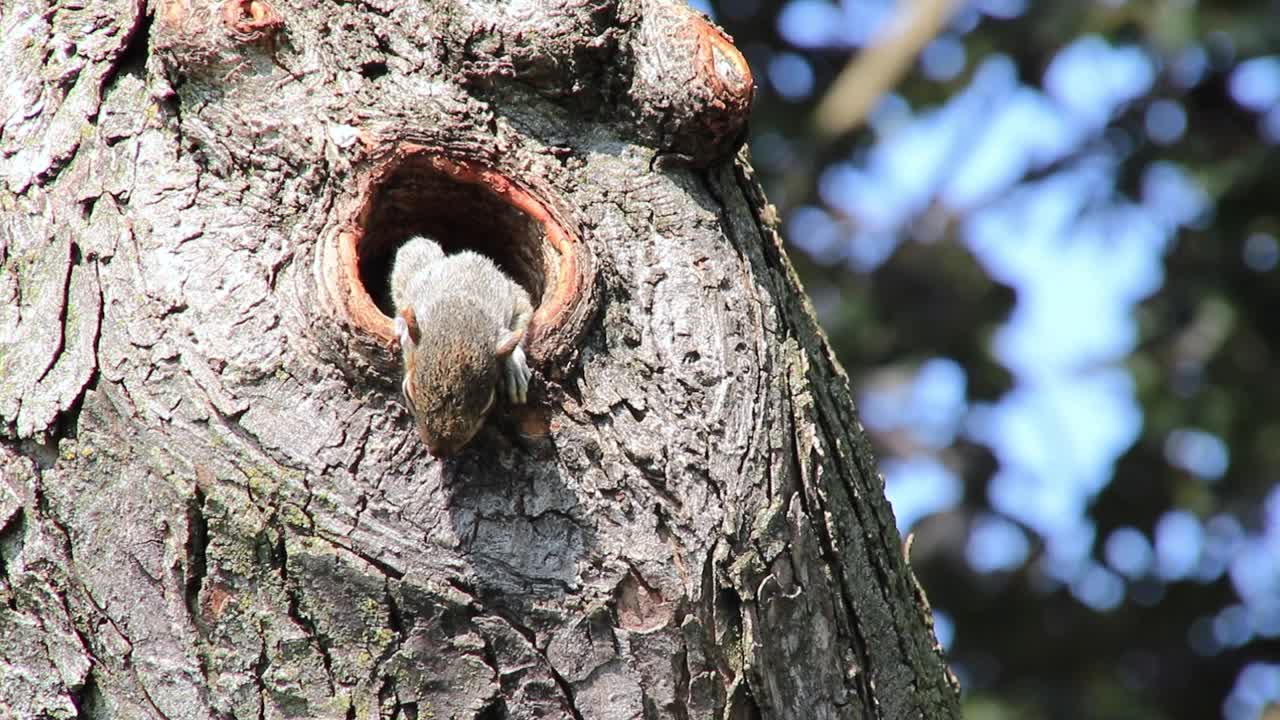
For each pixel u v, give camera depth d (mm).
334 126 10289
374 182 10250
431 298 10367
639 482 9672
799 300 11750
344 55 10633
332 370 9523
